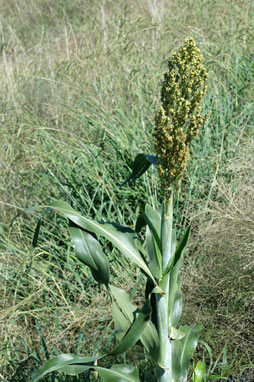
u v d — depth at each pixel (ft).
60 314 11.57
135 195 13.83
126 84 18.74
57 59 22.94
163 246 7.91
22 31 30.83
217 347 10.31
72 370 8.11
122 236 8.42
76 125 17.21
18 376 9.94
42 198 14.79
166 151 7.47
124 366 8.30
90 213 13.92
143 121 15.98
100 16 27.48
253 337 10.32
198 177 13.94
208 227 11.77
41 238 13.41
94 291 12.08
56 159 15.38
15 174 15.62
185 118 7.33
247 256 11.02
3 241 12.89
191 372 9.84
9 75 20.24
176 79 7.48
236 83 18.38
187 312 10.83
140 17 23.71
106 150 15.38
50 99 18.88
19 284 12.17
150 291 8.46
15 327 11.12
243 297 10.90
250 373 9.89
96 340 10.83
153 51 20.88
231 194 12.94
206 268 11.45
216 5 23.95
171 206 7.80
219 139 15.56
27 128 17.35
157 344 8.25
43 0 33.83
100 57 20.77
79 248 8.45
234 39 20.31
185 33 21.65
